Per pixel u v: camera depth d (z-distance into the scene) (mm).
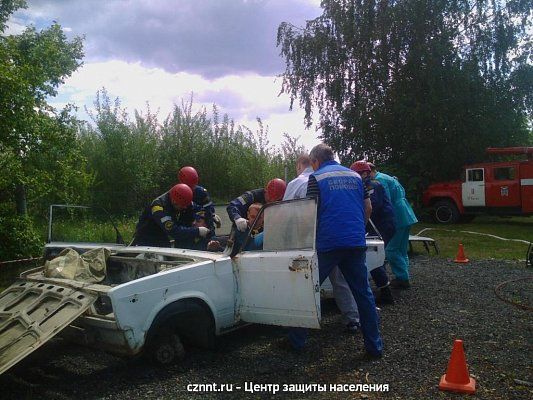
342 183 5098
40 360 5168
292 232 4887
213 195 18844
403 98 20031
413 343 5398
